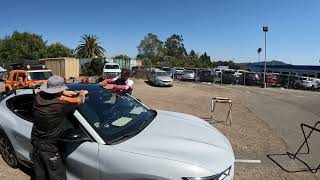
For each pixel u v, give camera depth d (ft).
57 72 118.21
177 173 11.59
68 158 13.53
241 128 30.91
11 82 56.29
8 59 193.67
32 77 55.47
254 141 25.75
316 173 18.93
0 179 17.34
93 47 234.79
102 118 14.37
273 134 28.45
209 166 11.97
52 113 12.60
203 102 52.37
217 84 106.73
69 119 13.93
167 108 45.03
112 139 13.21
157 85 87.25
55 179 13.15
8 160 18.70
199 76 118.52
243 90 82.99
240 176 18.28
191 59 353.92
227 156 13.12
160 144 12.92
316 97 68.49
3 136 18.06
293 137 27.48
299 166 20.03
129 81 28.89
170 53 438.40
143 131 14.10
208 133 14.93
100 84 18.29
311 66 178.91
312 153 22.70
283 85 114.32
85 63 154.81
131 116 15.53
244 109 45.11
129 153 12.36
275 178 18.10
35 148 13.25
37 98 13.04
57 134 12.98
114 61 157.89
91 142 13.19
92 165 12.85
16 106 17.99
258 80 108.27
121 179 12.26
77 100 13.03
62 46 216.74
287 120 36.70
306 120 37.06
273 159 21.30
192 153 12.52
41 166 13.42
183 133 14.32
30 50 210.59
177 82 107.14
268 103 54.44
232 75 110.63
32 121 16.53
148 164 11.91
